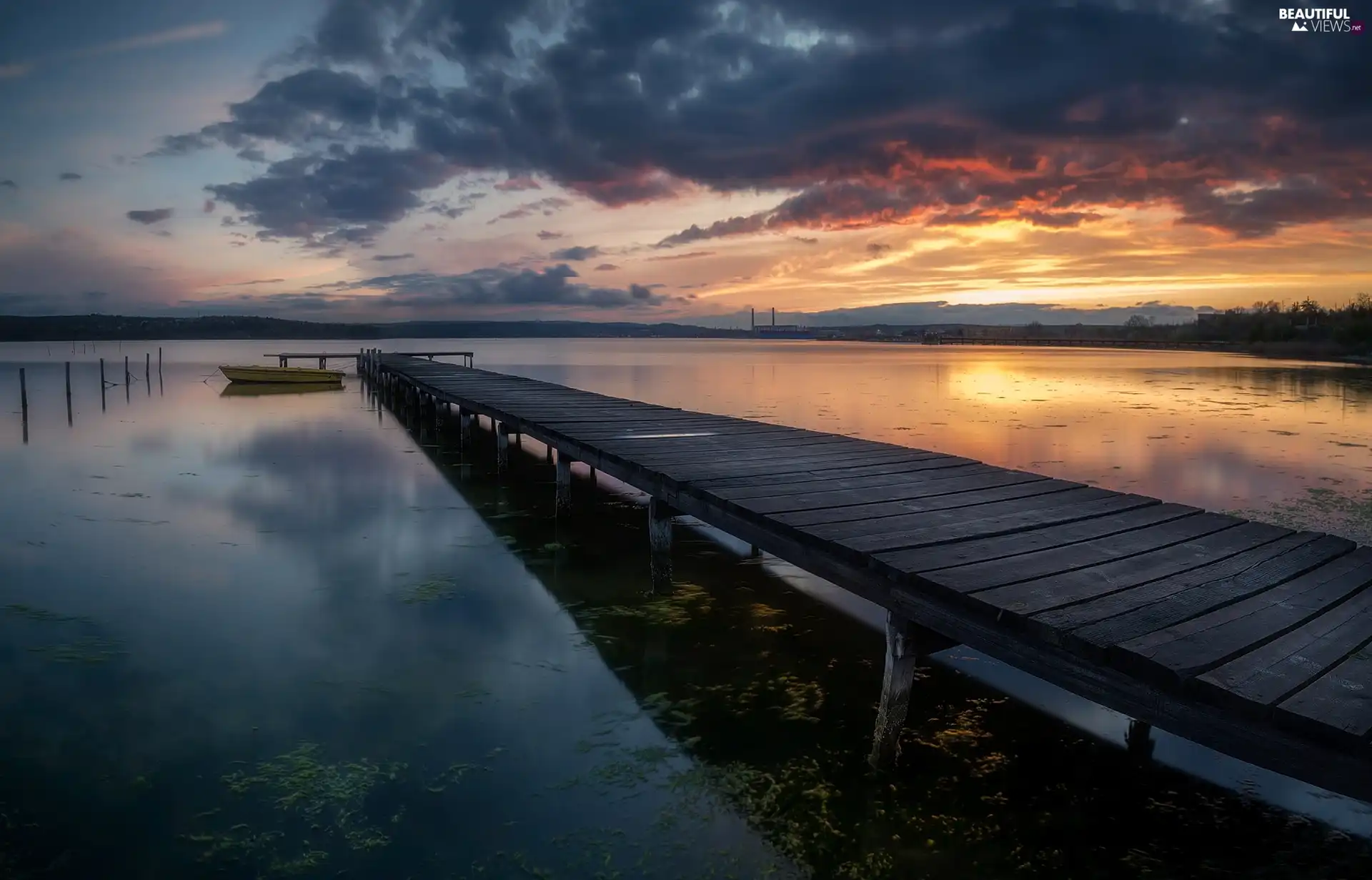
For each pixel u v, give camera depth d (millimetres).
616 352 85188
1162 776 3861
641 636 5629
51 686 4758
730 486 5953
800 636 5664
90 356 57562
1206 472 11531
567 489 8984
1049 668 3246
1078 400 22719
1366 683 2717
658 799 3672
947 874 3184
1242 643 3029
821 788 3770
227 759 3979
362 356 35219
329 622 5844
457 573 7027
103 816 3520
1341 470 11648
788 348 108375
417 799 3662
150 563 7215
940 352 77375
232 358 54562
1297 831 3428
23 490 10367
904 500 5504
